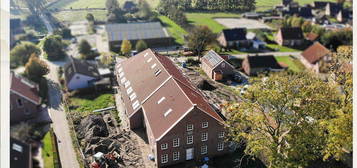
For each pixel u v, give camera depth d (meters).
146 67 39.16
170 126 26.86
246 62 51.25
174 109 28.41
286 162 22.17
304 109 22.56
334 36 63.44
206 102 31.75
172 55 53.75
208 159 28.95
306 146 22.84
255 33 71.19
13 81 18.80
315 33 71.00
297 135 22.25
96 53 49.25
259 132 24.95
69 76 39.56
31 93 19.19
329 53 52.12
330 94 24.12
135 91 35.94
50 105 33.16
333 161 26.92
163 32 62.44
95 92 41.31
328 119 22.53
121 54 53.84
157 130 27.78
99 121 33.75
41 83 23.02
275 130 24.61
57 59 40.28
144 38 60.41
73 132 31.59
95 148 29.56
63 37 44.59
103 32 59.19
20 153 14.12
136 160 29.11
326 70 48.03
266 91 23.12
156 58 39.09
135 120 33.12
